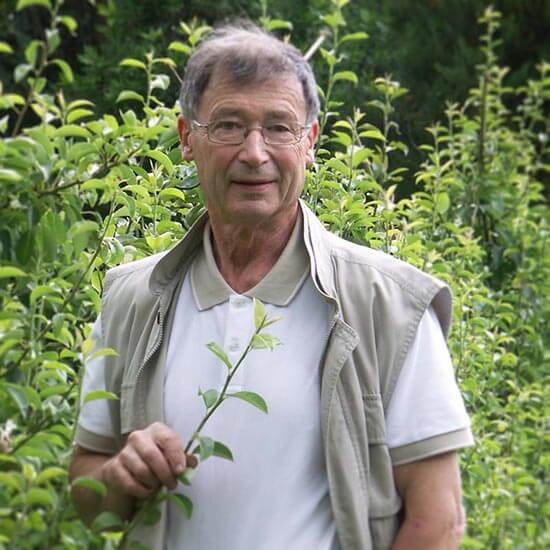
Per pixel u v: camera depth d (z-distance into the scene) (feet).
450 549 11.62
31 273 12.44
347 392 11.70
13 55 32.48
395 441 11.75
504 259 28.50
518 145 32.40
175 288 12.59
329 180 20.02
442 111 35.47
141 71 28.86
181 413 11.98
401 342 11.90
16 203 11.92
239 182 11.95
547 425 25.26
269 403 11.75
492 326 23.93
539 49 42.11
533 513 24.56
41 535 10.80
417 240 20.20
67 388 12.50
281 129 11.99
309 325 12.07
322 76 29.27
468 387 20.77
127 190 16.06
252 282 12.39
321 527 11.66
